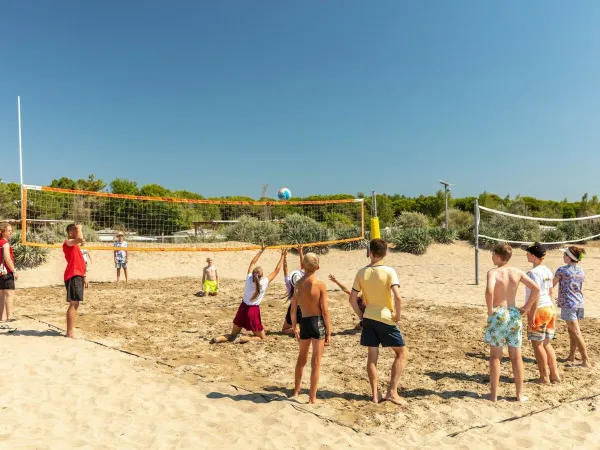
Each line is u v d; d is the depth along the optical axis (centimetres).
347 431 391
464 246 2155
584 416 421
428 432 393
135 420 407
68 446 353
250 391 480
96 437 373
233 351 636
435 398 469
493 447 364
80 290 688
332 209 2853
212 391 480
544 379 508
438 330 756
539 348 504
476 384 509
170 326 784
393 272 449
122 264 1348
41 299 1045
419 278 1437
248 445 364
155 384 496
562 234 2298
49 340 661
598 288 1174
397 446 363
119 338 694
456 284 1295
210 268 1123
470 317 855
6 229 795
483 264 1819
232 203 1309
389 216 3073
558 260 1867
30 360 564
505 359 601
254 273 688
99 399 450
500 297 461
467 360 597
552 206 4162
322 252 2028
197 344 670
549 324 512
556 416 420
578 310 570
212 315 881
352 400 463
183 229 2673
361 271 459
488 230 2178
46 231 1870
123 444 362
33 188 952
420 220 2631
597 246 2286
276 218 2675
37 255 1598
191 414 422
